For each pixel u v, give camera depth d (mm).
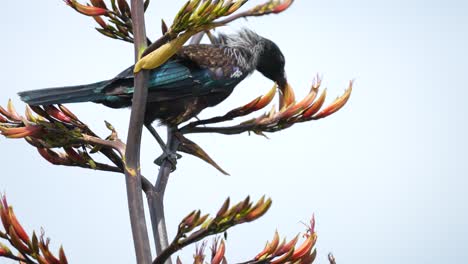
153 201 7121
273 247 6305
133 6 6457
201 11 5703
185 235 5496
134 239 6277
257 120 7586
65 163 7031
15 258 6270
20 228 6121
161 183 7441
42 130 6809
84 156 7016
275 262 6328
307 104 7480
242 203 5348
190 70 10031
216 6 5684
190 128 8031
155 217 7062
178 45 6121
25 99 7184
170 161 7930
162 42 6008
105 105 8750
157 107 9734
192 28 5879
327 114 7535
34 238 6098
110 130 7125
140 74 6234
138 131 6332
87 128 6996
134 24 6441
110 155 7098
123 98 8539
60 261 6184
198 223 5430
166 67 9734
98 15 7270
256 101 7820
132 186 6336
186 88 9891
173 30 5863
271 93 7844
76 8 7207
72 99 8289
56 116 6949
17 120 7074
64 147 6895
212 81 10336
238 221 5387
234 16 5641
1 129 6727
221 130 7945
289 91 7703
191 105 10133
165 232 7000
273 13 5531
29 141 7043
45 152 7000
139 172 6395
